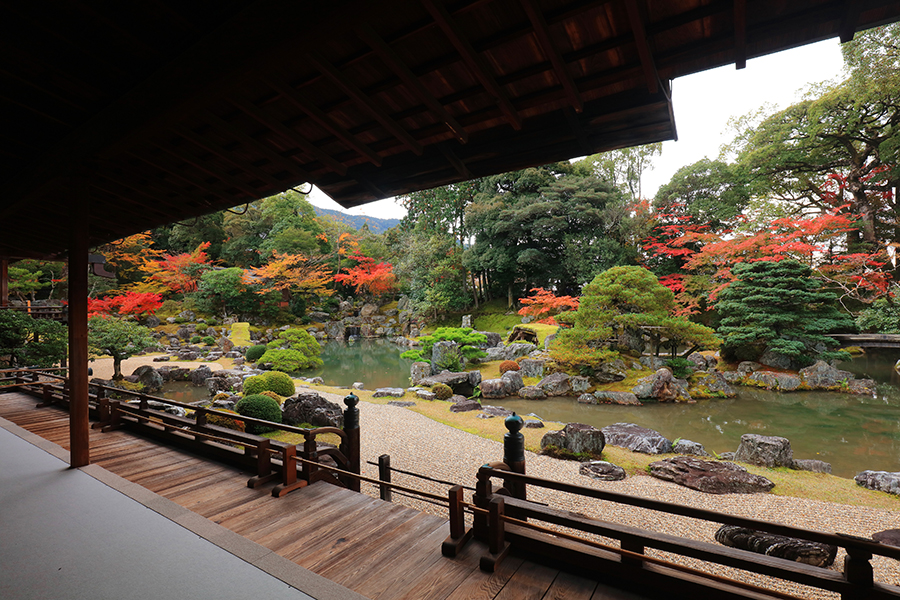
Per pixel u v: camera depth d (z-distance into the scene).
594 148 3.39
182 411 11.27
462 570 2.71
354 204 4.73
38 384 8.27
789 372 16.14
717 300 23.14
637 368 16.72
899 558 1.73
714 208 25.48
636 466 8.07
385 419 11.80
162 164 4.31
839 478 7.61
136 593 2.44
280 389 12.73
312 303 39.09
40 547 2.95
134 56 3.04
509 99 2.99
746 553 2.15
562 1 2.23
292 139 3.59
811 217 20.55
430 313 34.47
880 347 18.83
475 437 10.09
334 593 2.43
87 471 4.42
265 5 2.39
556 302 23.12
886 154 17.45
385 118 3.16
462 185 33.75
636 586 2.45
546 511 2.81
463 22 2.42
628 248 26.91
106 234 6.79
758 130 21.48
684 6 2.21
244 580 2.57
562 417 12.79
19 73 3.10
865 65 16.30
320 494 3.94
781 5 2.12
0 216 5.55
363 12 2.16
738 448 8.97
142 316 29.72
